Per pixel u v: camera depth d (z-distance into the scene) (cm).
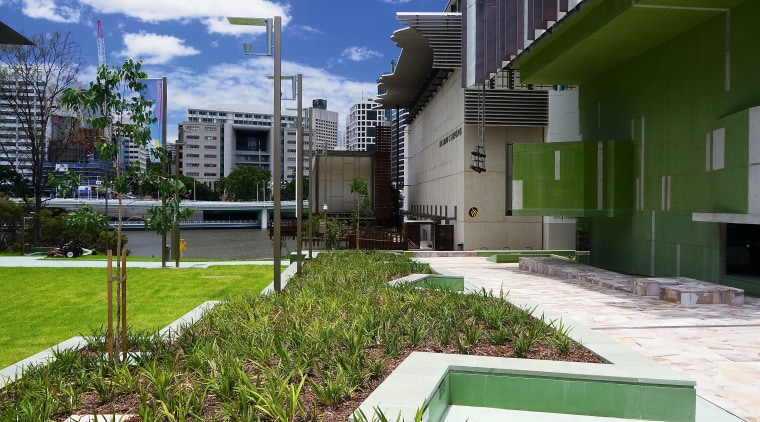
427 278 1653
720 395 723
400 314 993
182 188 747
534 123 3678
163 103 2419
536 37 2175
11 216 4722
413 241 4369
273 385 568
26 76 4266
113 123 723
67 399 583
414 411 504
